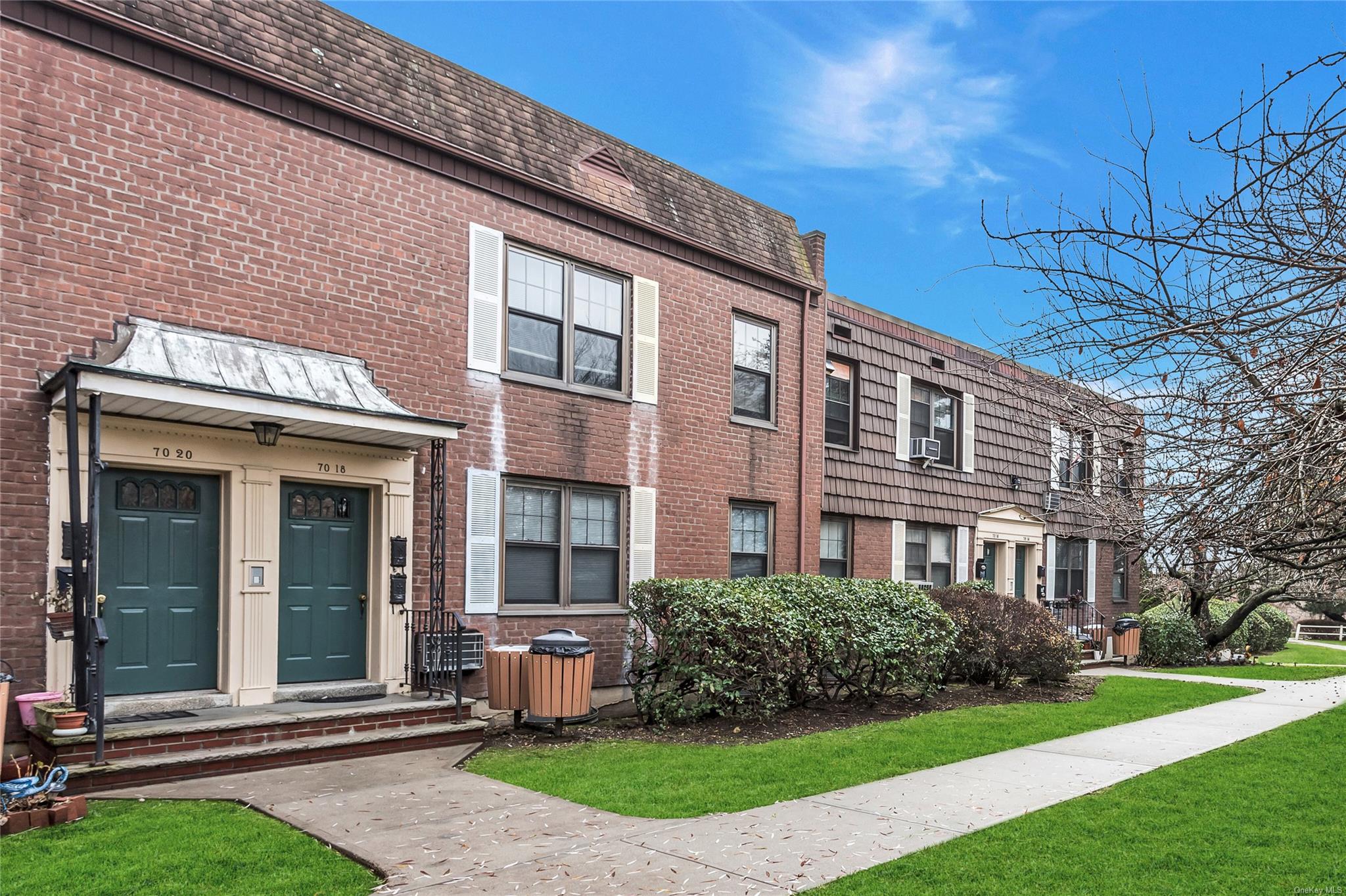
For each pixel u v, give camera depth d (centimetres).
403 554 966
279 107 908
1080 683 1469
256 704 855
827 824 627
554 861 546
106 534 796
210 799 669
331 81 951
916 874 526
